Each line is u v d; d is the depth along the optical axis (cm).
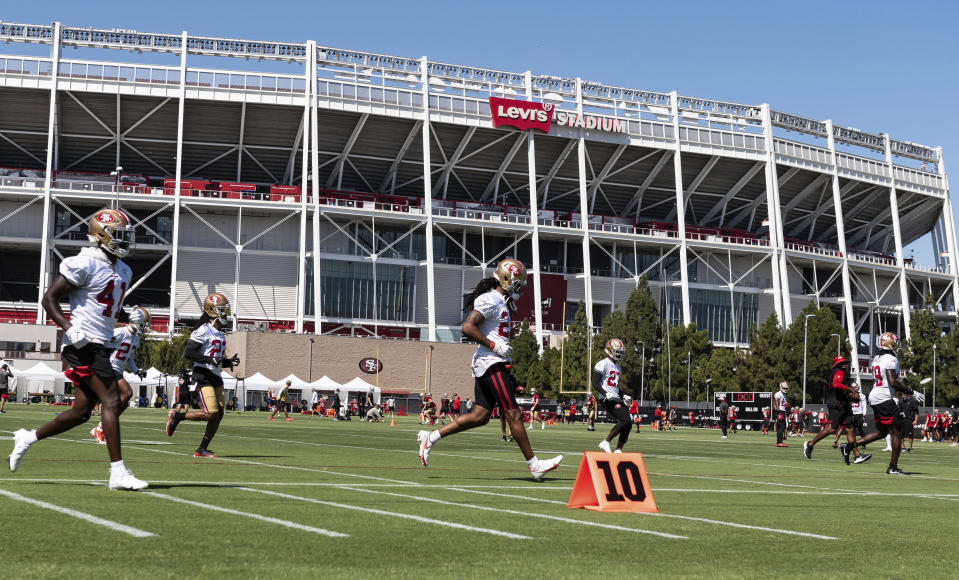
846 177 12675
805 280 12419
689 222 12900
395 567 550
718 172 12081
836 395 2158
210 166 10856
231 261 10575
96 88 9519
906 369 9731
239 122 10138
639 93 11575
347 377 9494
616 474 909
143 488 916
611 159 11462
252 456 1580
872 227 14000
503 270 1205
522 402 8938
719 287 12125
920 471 1942
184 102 9831
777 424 3450
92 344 907
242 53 10062
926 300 9800
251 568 531
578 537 701
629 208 12350
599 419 8569
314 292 10338
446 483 1136
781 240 11994
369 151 10862
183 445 1823
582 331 9994
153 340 9325
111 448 912
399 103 10362
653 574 559
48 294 899
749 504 1018
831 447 3419
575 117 10994
